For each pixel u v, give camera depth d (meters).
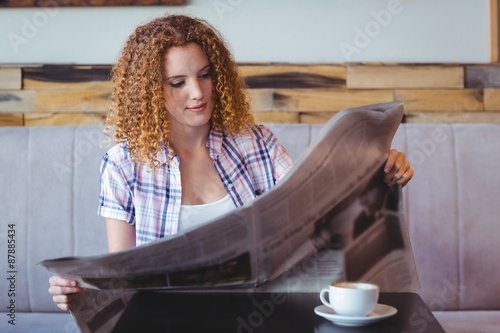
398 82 2.17
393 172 1.27
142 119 1.40
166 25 1.41
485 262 1.85
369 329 1.00
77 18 2.18
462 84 2.17
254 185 1.51
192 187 1.45
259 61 2.20
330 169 1.18
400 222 1.28
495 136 1.88
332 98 2.17
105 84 2.15
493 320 1.75
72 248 1.84
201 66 1.37
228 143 1.50
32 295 1.84
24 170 1.85
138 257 1.07
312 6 2.20
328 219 1.23
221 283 1.17
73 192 1.85
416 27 2.20
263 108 2.17
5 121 2.15
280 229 1.16
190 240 1.07
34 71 2.15
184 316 1.09
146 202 1.43
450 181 1.86
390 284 1.27
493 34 2.19
